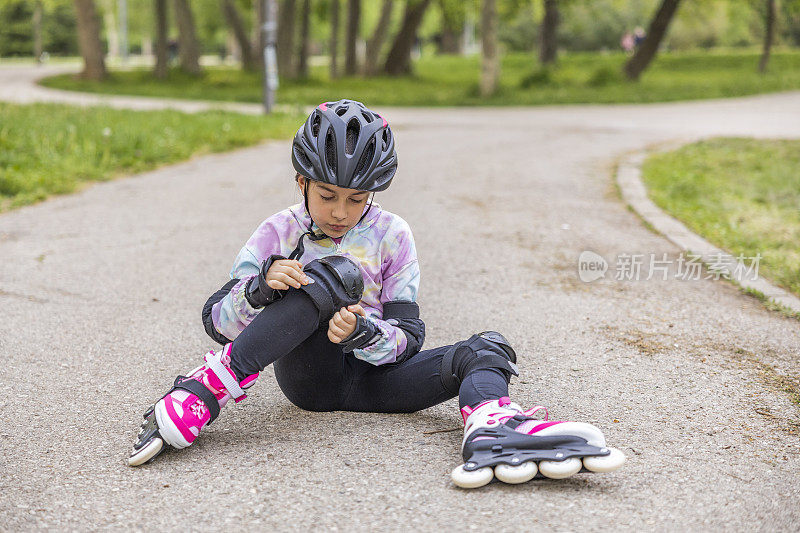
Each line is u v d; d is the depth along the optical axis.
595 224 6.75
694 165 10.06
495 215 7.06
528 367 3.58
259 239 2.65
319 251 2.64
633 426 2.94
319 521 2.23
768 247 5.98
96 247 5.83
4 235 6.17
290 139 12.99
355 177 2.37
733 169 9.84
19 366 3.55
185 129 12.45
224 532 2.19
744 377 3.49
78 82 28.84
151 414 2.60
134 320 4.25
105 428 2.91
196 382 2.57
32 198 7.55
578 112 19.72
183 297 4.68
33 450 2.72
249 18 44.44
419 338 2.73
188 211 7.20
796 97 24.03
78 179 8.74
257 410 3.04
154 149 10.40
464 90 27.61
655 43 29.39
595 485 2.44
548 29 33.31
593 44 59.06
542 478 2.46
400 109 21.16
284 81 30.11
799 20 50.03
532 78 28.39
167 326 4.16
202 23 48.56
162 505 2.33
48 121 11.92
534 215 7.07
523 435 2.29
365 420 2.91
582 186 8.55
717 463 2.63
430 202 7.60
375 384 2.79
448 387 2.66
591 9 38.12
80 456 2.67
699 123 16.41
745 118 17.59
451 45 54.16
